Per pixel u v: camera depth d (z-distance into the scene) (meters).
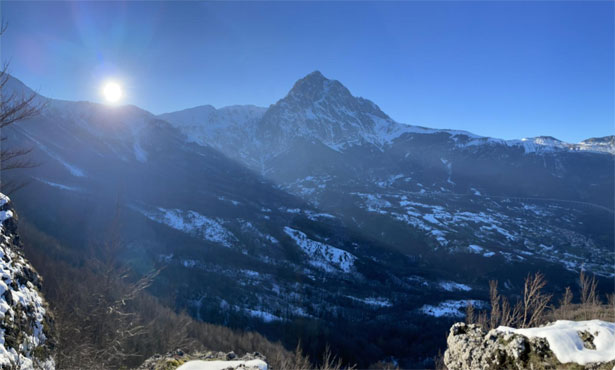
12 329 8.77
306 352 75.31
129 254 109.38
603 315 24.05
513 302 66.50
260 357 10.61
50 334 11.43
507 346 5.68
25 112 14.48
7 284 10.03
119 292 19.73
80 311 17.08
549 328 5.61
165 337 33.00
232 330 73.38
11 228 13.27
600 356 4.69
